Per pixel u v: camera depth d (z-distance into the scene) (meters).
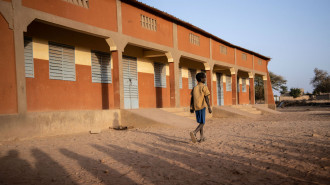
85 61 11.69
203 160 4.44
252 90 24.30
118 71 10.90
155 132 8.57
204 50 17.48
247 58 23.66
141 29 12.32
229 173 3.68
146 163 4.30
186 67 19.11
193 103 6.43
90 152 5.25
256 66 25.28
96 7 10.10
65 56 10.82
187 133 8.23
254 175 3.55
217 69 21.83
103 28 10.36
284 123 10.77
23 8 7.49
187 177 3.53
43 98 9.90
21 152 5.20
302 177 3.40
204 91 6.14
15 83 7.18
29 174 3.74
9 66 7.09
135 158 4.69
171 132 8.54
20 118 7.18
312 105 40.06
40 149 5.54
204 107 6.18
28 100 9.41
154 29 13.16
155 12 13.16
